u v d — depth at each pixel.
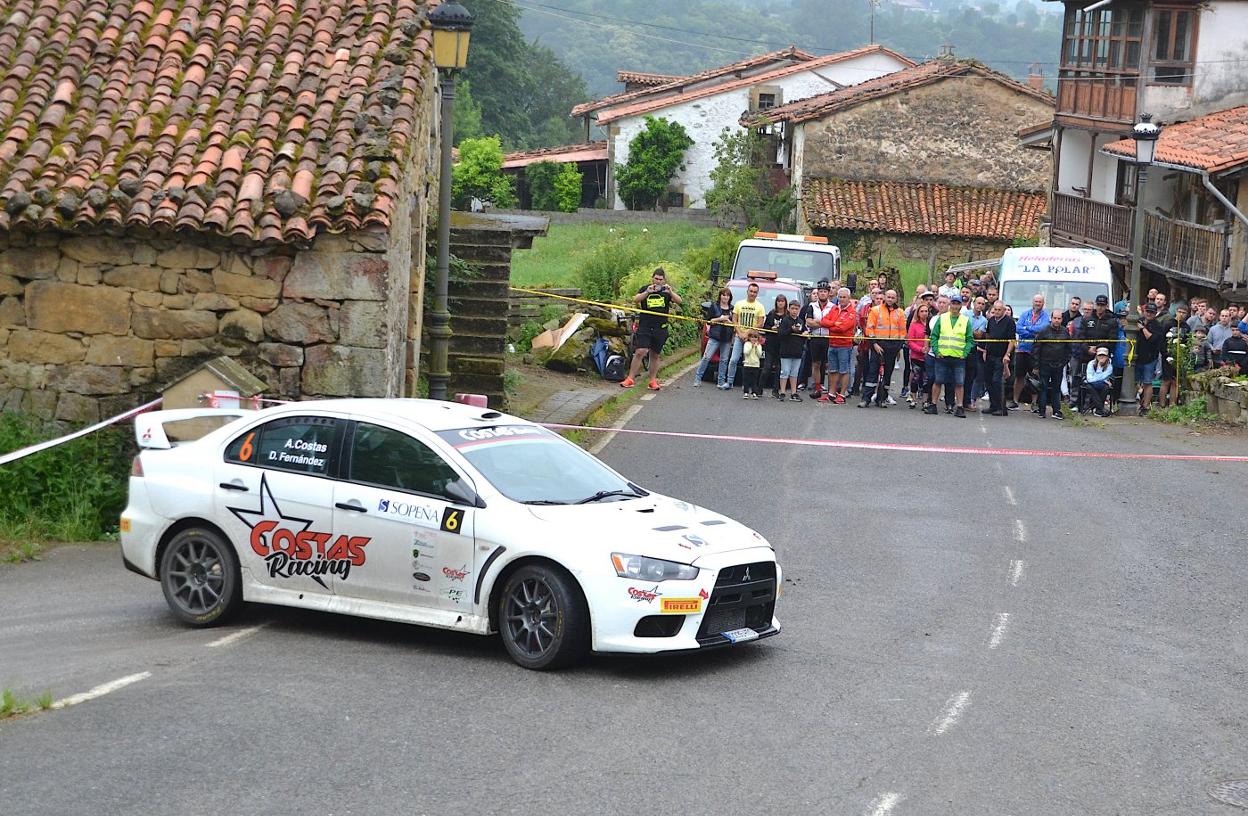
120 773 6.35
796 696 7.85
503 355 19.58
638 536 8.27
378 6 16.11
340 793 6.13
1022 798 6.32
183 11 15.81
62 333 13.18
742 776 6.48
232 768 6.43
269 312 13.10
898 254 44.88
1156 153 30.11
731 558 8.37
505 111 90.38
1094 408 22.30
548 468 9.07
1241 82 34.75
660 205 61.03
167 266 13.09
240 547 9.17
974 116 46.91
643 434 18.41
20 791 6.11
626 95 65.94
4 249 13.11
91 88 14.45
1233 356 22.23
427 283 19.02
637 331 23.48
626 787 6.29
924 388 22.56
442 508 8.53
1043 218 40.69
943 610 10.10
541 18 140.62
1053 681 8.34
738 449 17.47
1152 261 32.00
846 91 50.97
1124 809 6.23
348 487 8.87
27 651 8.64
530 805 6.04
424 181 17.05
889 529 12.99
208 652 8.62
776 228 50.53
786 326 22.41
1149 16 34.75
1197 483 15.72
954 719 7.49
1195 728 7.48
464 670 8.25
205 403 12.64
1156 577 11.33
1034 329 21.94
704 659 8.64
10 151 13.49
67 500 12.72
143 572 9.50
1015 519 13.60
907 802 6.21
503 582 8.40
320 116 14.12
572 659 8.19
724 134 53.47
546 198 62.03
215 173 13.35
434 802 6.05
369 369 13.12
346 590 8.86
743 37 137.38
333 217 12.89
